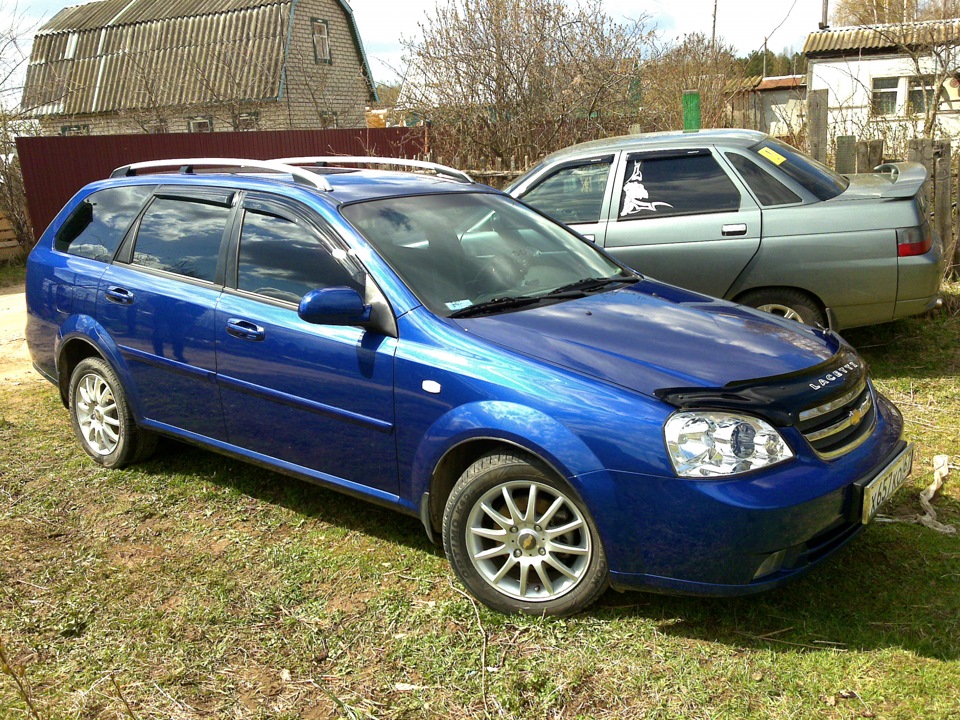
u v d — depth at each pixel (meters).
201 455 5.06
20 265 15.10
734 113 13.19
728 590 2.92
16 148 14.89
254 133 15.82
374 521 4.15
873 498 3.04
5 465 5.00
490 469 3.23
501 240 4.19
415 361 3.39
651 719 2.70
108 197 4.97
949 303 7.10
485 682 2.91
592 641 3.10
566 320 3.53
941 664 2.90
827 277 5.84
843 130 9.97
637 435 2.94
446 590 3.50
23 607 3.46
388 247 3.76
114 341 4.61
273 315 3.88
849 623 3.17
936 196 7.64
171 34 27.42
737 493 2.84
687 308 3.83
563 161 6.65
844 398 3.22
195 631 3.27
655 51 13.36
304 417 3.81
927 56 14.40
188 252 4.37
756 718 2.68
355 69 30.19
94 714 2.82
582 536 3.14
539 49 12.48
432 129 13.22
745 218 5.98
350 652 3.12
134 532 4.12
